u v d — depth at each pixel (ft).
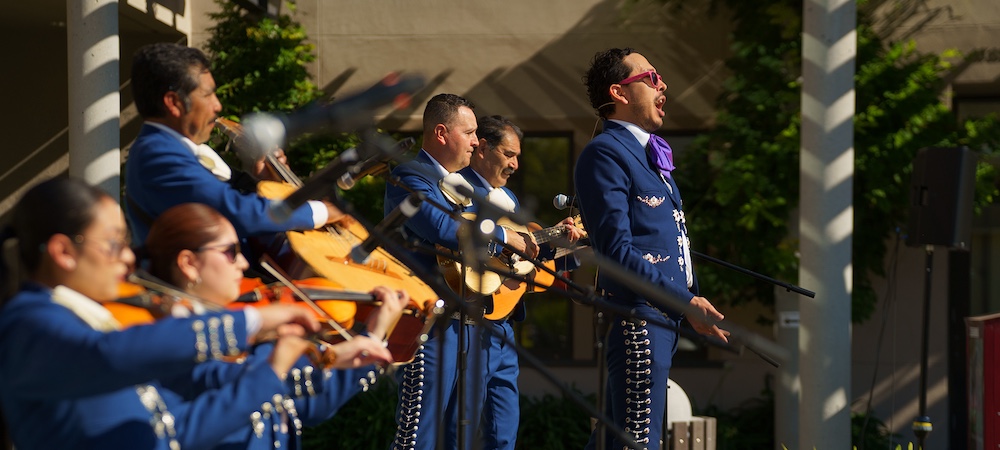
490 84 42.29
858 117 37.91
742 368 41.65
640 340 18.65
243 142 16.56
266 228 14.67
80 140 29.73
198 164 14.69
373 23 42.52
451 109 22.62
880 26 40.42
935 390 41.45
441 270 21.61
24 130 42.57
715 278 38.73
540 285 16.60
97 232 10.61
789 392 38.09
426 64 42.39
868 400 41.27
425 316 15.10
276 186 16.35
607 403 19.88
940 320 41.37
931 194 32.09
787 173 37.83
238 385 11.38
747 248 38.60
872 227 39.55
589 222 19.02
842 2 32.73
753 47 38.73
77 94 29.73
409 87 12.17
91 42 29.66
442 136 22.50
